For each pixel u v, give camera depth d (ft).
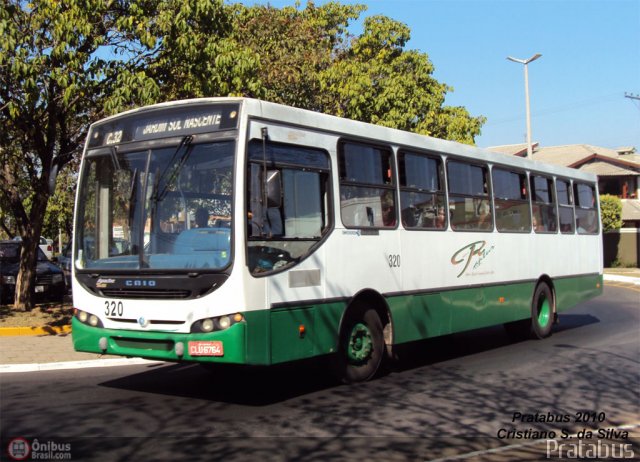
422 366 34.60
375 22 84.48
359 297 29.09
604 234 135.85
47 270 59.72
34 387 28.86
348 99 72.08
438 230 33.83
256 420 23.43
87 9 41.01
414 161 32.83
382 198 30.50
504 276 39.55
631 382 30.66
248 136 24.13
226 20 46.70
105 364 34.58
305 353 25.57
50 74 40.14
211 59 45.42
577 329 50.19
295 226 25.68
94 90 44.01
